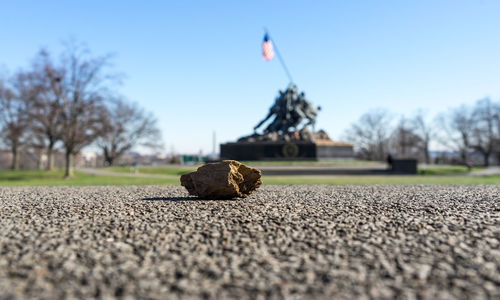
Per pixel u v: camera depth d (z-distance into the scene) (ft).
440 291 14.92
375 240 22.89
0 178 132.26
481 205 38.17
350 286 15.34
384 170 123.95
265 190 57.57
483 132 231.30
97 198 46.44
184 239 23.11
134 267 17.66
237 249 20.83
